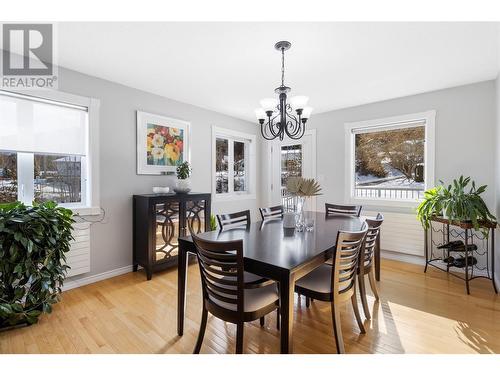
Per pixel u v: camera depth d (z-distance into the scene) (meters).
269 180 5.18
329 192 4.37
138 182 3.34
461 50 2.28
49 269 2.16
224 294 1.68
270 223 2.65
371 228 2.15
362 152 4.11
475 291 2.69
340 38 2.09
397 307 2.38
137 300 2.52
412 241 3.50
